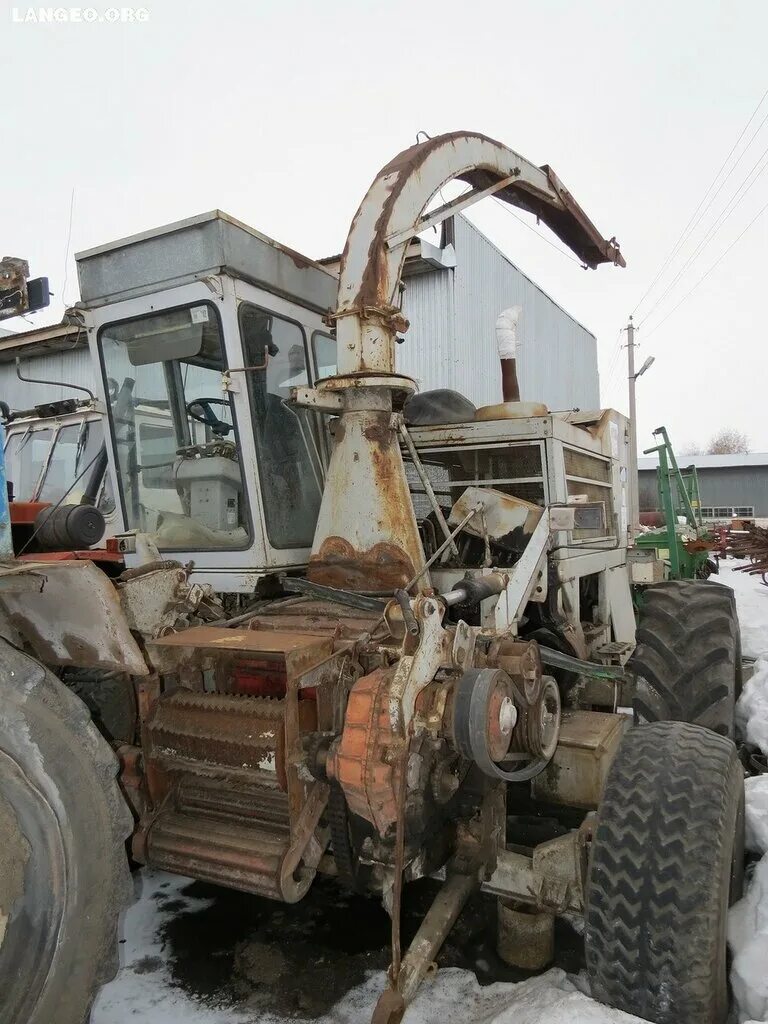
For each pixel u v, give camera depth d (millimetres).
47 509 3172
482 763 1970
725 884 1972
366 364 2721
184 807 2287
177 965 2432
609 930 1961
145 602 2197
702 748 2203
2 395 9266
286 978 2359
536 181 4121
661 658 3176
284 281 3023
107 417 3139
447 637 2062
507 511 2932
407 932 2607
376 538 2637
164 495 3092
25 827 1510
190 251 2742
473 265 8109
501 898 2463
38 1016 1523
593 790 2594
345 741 1851
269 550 2902
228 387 2736
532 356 9914
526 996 2121
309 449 3197
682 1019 1861
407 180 2902
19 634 1933
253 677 2307
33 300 1876
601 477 4055
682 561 8984
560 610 3145
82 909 1608
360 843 2066
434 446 3275
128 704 2480
